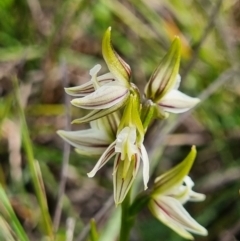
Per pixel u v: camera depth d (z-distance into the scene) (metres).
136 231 0.17
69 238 0.13
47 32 0.19
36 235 0.16
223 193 0.17
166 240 0.16
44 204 0.12
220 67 0.19
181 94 0.10
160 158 0.19
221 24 0.19
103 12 0.19
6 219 0.13
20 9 0.19
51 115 0.19
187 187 0.11
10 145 0.17
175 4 0.20
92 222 0.11
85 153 0.10
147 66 0.20
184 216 0.11
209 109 0.19
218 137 0.18
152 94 0.10
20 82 0.18
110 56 0.09
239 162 0.18
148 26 0.20
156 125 0.17
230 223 0.17
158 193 0.11
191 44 0.20
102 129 0.10
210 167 0.19
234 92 0.19
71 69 0.19
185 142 0.19
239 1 0.21
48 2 0.20
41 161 0.17
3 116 0.15
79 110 0.19
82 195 0.18
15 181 0.16
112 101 0.09
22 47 0.19
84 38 0.20
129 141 0.09
